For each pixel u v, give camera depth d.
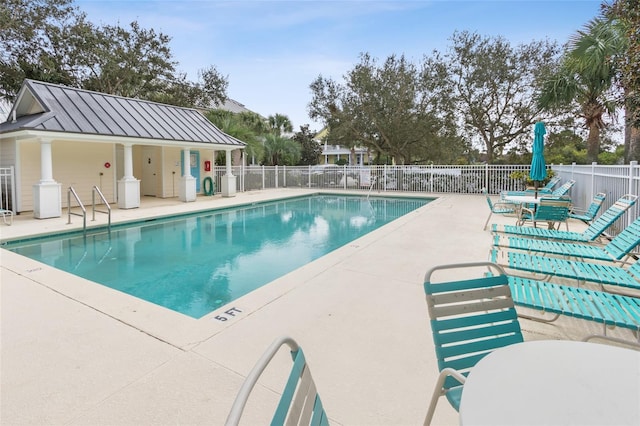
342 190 20.28
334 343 3.16
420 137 20.31
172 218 11.66
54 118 10.86
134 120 13.42
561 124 17.84
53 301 4.11
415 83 19.64
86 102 12.76
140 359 2.89
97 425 2.17
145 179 17.11
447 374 1.82
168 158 16.41
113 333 3.34
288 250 8.00
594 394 1.28
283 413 1.09
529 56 17.66
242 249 8.05
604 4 9.44
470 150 21.06
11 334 3.32
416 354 2.98
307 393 1.32
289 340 1.41
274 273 6.31
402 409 2.32
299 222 11.66
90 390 2.50
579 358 1.54
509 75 17.75
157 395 2.44
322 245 8.48
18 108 12.53
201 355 2.95
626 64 6.85
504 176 17.23
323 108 21.64
